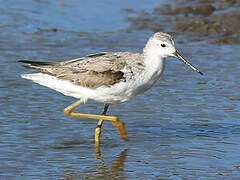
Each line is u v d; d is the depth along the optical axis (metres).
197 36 21.70
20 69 17.86
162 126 14.02
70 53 19.55
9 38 20.92
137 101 15.73
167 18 23.47
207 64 18.83
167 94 16.27
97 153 12.34
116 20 23.52
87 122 14.23
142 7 25.05
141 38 21.47
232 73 18.02
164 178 11.05
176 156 12.20
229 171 11.38
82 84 12.48
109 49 20.11
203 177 11.09
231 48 20.55
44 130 13.52
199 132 13.62
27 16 23.59
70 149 12.52
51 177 11.06
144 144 12.90
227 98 15.95
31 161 11.79
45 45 20.39
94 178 11.09
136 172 11.38
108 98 12.63
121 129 12.91
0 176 11.03
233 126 14.02
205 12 23.77
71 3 25.59
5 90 16.09
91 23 23.22
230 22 22.66
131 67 12.43
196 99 15.88
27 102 15.30
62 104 15.33
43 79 12.73
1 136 13.00
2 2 25.12
